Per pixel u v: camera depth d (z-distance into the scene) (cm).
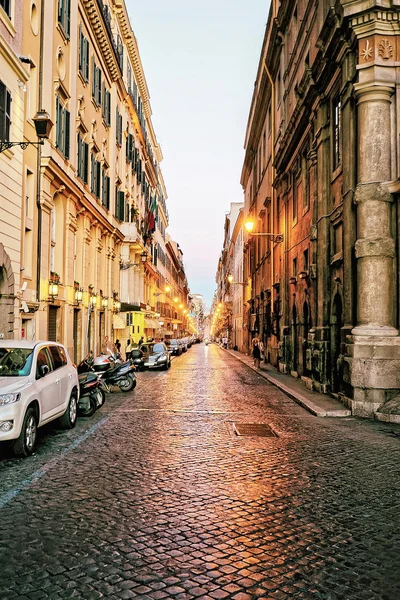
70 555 440
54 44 1841
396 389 1200
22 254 1505
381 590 387
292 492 626
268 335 3161
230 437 962
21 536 480
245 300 5028
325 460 791
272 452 843
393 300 1237
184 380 2159
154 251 5312
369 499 603
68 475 692
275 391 1753
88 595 372
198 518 533
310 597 375
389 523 527
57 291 1791
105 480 668
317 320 1728
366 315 1241
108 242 2948
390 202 1243
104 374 1688
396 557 446
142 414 1232
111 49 2789
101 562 427
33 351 909
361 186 1255
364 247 1238
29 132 1573
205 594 376
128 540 474
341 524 522
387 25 1245
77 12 2156
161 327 5969
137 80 4094
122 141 3412
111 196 3031
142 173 4538
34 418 828
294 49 2286
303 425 1100
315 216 1777
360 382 1216
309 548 462
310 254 1852
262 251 3512
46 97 1722
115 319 3111
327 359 1596
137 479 675
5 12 1327
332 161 1609
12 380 818
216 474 704
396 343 1205
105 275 2914
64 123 1958
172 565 423
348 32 1309
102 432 1002
